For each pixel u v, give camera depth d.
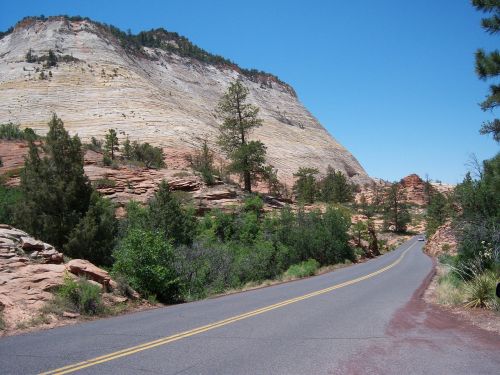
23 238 13.67
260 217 41.66
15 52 165.12
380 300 14.13
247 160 55.88
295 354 7.04
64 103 121.94
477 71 12.16
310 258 34.88
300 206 42.88
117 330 9.09
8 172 39.91
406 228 101.12
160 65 195.25
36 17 193.12
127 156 60.41
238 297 15.70
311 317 10.73
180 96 166.50
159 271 14.73
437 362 6.61
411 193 139.00
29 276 11.64
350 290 17.38
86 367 6.25
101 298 11.95
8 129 54.22
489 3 11.87
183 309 12.56
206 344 7.72
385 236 94.94
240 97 60.12
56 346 7.58
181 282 16.38
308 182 79.31
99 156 52.59
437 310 11.85
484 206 16.45
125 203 39.09
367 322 10.02
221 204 44.75
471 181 17.53
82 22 183.50
